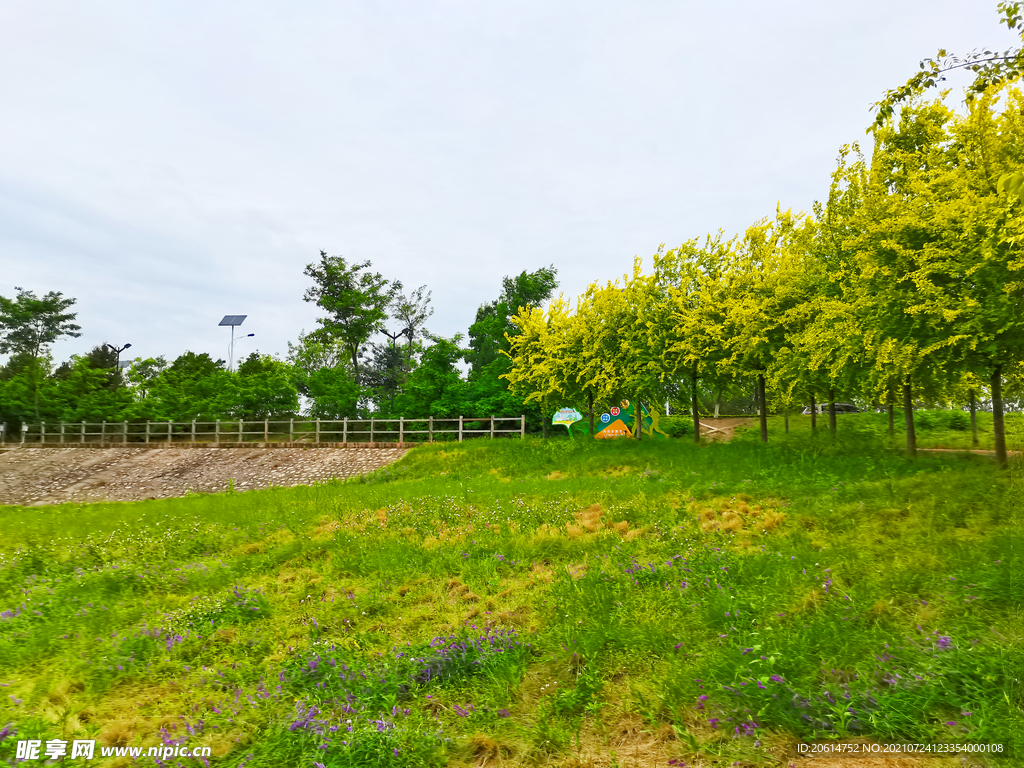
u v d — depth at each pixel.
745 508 9.73
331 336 41.69
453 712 4.17
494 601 6.41
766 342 16.70
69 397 38.12
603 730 3.76
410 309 47.16
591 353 20.59
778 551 6.95
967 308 9.69
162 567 8.75
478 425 28.59
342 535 9.62
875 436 18.39
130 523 12.94
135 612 6.70
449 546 8.79
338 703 4.27
